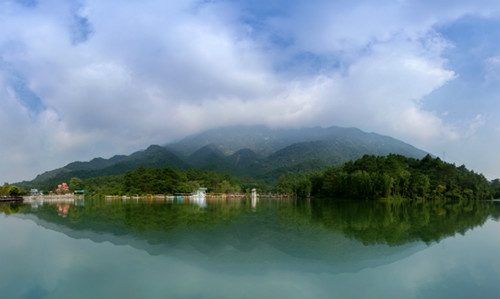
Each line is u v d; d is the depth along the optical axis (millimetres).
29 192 169625
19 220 43500
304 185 169500
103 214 53406
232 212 58781
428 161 152750
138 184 165250
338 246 26031
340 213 58250
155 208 70562
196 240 27812
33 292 15703
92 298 14906
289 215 52938
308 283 17156
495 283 17562
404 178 123000
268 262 20969
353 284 17156
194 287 16375
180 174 189250
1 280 17297
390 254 23656
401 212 62594
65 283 16875
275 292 15828
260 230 34031
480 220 48781
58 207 75000
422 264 21109
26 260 21156
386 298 15344
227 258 21844
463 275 18922
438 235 32719
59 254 22844
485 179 152000
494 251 25000
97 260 21125
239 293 15625
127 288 16188
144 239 28219
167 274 18328
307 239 28938
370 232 33719
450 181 135750
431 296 15703
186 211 60875
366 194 124562
